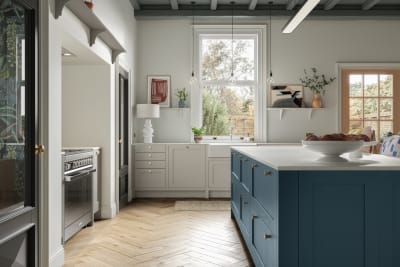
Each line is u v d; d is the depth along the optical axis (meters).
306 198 1.79
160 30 6.35
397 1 6.04
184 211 4.87
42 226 2.57
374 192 1.80
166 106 6.30
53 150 2.72
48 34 2.60
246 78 6.47
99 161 4.45
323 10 6.07
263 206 2.26
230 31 6.34
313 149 2.12
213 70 6.48
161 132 6.34
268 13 6.11
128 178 5.48
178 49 6.35
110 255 3.06
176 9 6.07
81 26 3.34
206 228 3.95
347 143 2.02
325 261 1.79
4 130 2.01
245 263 2.84
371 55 6.34
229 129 6.47
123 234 3.73
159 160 5.83
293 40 6.34
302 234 1.79
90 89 4.45
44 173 2.60
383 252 1.80
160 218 4.46
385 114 6.41
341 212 1.80
